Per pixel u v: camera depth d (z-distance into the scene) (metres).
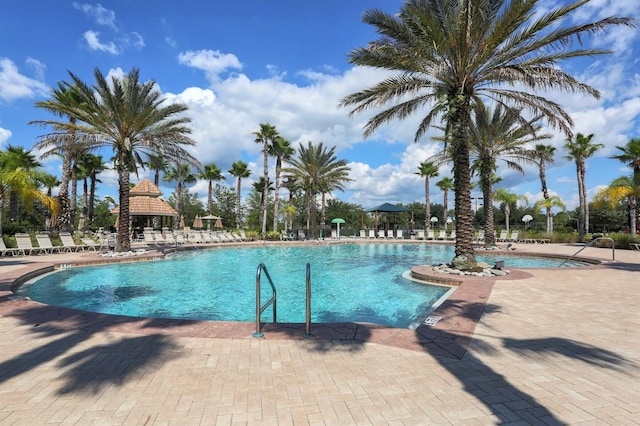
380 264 15.01
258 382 3.09
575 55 9.59
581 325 4.87
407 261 16.12
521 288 7.71
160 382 3.09
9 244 15.95
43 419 2.50
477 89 10.88
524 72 8.99
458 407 2.67
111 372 3.30
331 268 13.72
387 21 9.76
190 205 55.00
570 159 28.52
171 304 7.90
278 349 3.91
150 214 28.42
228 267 13.84
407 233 31.55
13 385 3.04
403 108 11.70
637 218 22.89
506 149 18.98
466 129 10.51
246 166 41.94
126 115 14.72
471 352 3.83
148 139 15.98
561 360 3.61
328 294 8.89
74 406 2.68
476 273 9.80
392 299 8.22
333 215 52.44
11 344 4.08
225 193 56.03
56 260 13.03
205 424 2.44
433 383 3.08
